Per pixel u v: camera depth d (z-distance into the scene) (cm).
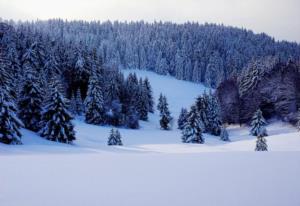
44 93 3269
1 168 629
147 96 8656
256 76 7194
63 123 2823
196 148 3030
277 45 19438
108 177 536
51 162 723
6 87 2248
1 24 7506
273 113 6894
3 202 380
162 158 802
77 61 6700
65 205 368
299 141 3022
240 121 7125
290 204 366
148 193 425
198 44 17925
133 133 4953
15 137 2194
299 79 6562
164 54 17312
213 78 15188
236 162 711
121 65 15875
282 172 576
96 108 5575
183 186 465
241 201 380
